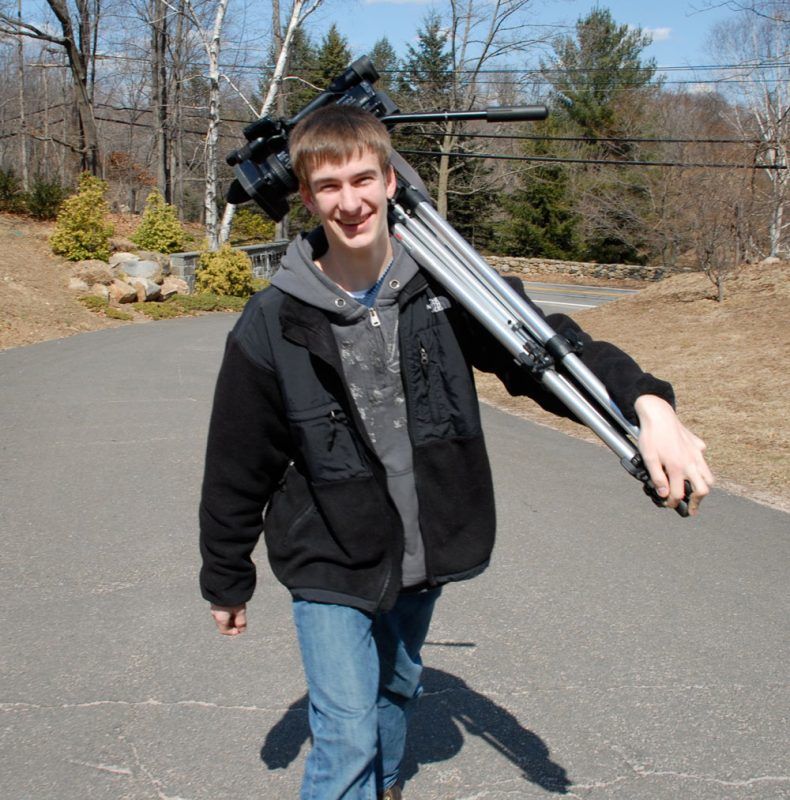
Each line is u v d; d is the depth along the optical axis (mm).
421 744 3217
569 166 44125
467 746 3199
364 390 2168
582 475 7125
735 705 3490
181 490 6387
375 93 2518
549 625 4234
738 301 15836
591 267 39750
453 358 2199
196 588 4652
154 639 4055
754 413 9266
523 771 3045
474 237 46375
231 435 2205
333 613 2201
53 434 8031
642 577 4867
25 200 24719
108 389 10305
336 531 2176
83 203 20719
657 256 40969
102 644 3994
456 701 3523
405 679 2510
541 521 5863
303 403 2139
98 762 3092
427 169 43594
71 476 6688
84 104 29484
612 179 40344
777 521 5938
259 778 3008
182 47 35188
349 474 2156
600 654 3934
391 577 2203
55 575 4797
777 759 3121
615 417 1951
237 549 2316
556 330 2113
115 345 14320
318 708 2172
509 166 44219
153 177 47375
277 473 2279
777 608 4457
